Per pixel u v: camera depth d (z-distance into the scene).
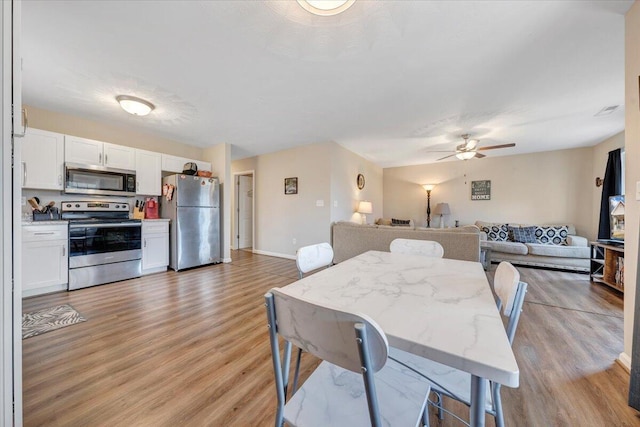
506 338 0.63
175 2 1.50
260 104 2.91
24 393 1.34
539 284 3.37
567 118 3.32
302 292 0.99
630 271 1.56
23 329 2.04
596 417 1.22
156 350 1.76
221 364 1.62
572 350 1.79
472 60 2.06
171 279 3.48
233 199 6.16
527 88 2.52
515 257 4.47
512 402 1.31
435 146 4.83
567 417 1.22
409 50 1.94
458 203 6.13
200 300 2.70
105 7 1.53
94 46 1.90
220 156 4.59
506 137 4.20
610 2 1.48
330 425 0.71
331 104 2.92
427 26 1.69
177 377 1.49
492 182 5.73
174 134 4.05
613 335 2.00
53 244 2.82
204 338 1.93
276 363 0.75
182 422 1.18
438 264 1.47
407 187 6.77
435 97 2.73
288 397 1.28
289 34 1.78
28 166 2.78
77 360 1.63
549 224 5.14
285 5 1.52
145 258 3.64
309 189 4.75
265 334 2.00
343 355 0.61
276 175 5.26
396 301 0.89
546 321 2.26
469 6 1.52
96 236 3.14
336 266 1.42
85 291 2.94
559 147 4.88
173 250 3.95
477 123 3.53
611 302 2.72
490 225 5.31
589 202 4.79
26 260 2.65
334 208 4.63
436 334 0.65
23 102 2.84
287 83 2.43
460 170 6.11
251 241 6.46
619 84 2.43
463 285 1.08
